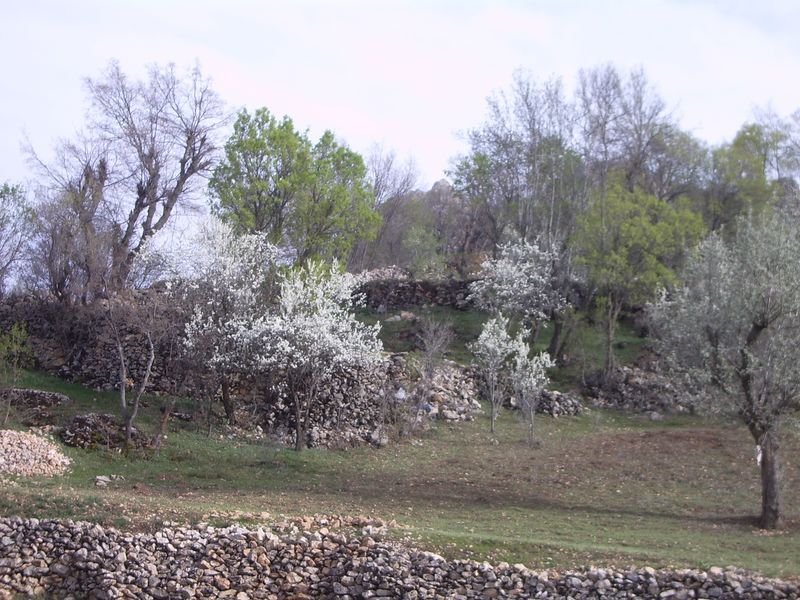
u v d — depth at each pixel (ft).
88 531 57.41
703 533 64.08
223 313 98.84
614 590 49.93
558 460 90.43
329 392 100.94
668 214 128.98
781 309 67.56
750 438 95.76
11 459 74.84
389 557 54.34
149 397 100.32
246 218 131.95
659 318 82.33
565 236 141.08
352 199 143.95
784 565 52.80
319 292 97.50
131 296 108.78
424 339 116.88
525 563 53.78
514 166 151.12
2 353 95.14
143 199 134.21
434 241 179.42
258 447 90.48
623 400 117.80
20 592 55.11
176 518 59.88
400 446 96.32
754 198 157.17
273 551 55.83
